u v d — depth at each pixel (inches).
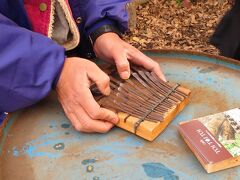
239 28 29.3
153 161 14.9
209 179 13.9
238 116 16.0
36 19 19.1
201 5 62.5
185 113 17.4
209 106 17.7
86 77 16.8
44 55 16.6
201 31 55.6
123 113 16.6
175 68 20.6
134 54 19.3
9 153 15.7
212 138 14.9
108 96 17.6
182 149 15.4
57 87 17.3
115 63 19.3
